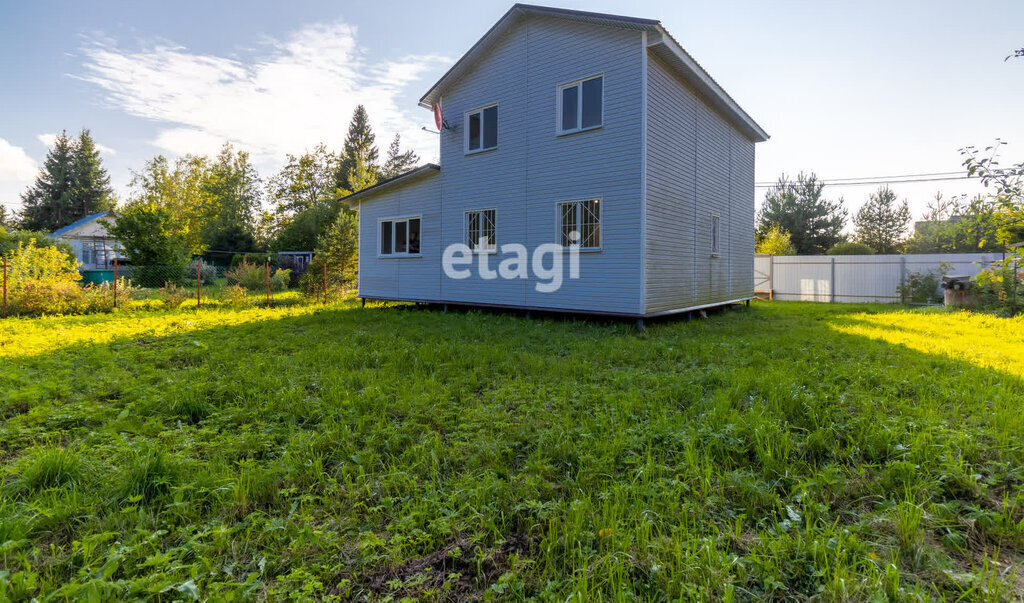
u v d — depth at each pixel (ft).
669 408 14.24
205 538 7.88
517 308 38.96
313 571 6.98
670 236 35.81
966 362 19.89
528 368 19.70
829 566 6.77
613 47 33.37
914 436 11.28
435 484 9.73
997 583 6.42
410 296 46.47
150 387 16.66
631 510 8.37
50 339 26.66
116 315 40.78
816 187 113.19
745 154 50.72
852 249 85.92
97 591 5.90
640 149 32.17
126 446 11.07
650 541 7.47
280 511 8.72
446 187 43.78
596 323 34.86
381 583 6.86
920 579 6.72
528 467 10.26
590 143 34.68
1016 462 10.21
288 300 56.90
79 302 42.80
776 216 114.52
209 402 15.25
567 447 11.17
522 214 38.60
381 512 8.72
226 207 157.58
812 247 113.09
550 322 35.40
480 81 41.39
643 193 32.04
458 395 16.10
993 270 16.72
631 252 32.65
